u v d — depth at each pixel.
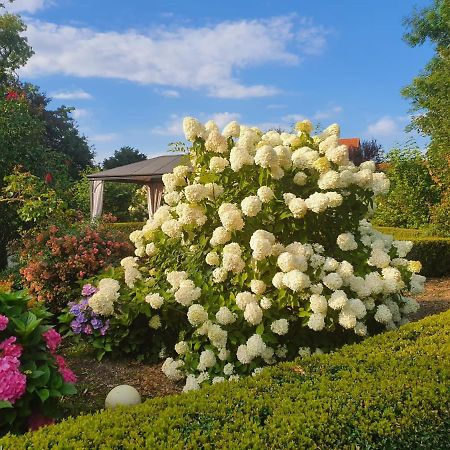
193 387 3.57
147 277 4.77
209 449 1.98
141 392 3.74
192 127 4.14
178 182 4.47
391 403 2.35
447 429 2.34
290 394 2.45
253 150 4.18
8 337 2.92
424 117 15.62
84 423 2.18
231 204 3.79
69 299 5.49
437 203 12.31
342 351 3.12
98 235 6.12
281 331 3.49
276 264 3.63
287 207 3.85
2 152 8.91
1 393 2.61
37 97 25.66
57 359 3.12
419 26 19.28
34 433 2.13
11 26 23.16
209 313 3.78
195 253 4.21
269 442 2.04
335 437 2.09
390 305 4.18
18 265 6.89
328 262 3.66
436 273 8.86
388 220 13.28
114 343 4.29
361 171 4.06
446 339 3.26
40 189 8.11
